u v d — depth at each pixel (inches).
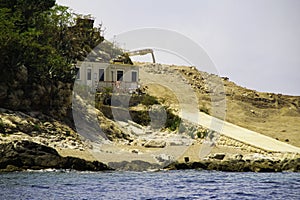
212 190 4015.8
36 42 6230.3
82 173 4542.3
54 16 7032.5
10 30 5905.5
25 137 5167.3
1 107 5634.8
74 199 3422.7
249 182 4503.0
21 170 4458.7
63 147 5290.4
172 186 4114.2
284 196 3841.0
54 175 4333.2
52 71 6353.3
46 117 5900.6
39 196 3476.9
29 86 5989.2
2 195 3476.9
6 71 5807.1
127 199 3511.3
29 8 6638.8
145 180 4352.9
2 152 4463.6
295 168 5502.0
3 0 6535.4
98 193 3663.9
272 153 6299.2
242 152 6269.7
